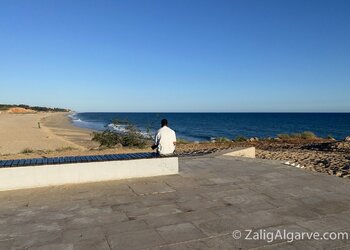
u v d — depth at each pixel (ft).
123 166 24.56
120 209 17.71
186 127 242.58
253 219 16.15
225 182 23.79
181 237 13.97
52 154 46.44
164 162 26.05
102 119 380.99
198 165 30.71
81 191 21.22
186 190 21.56
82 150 52.39
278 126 254.47
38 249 12.85
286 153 50.19
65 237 14.01
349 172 30.22
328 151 56.24
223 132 191.83
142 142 59.67
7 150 68.90
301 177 25.46
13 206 18.22
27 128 153.07
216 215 16.71
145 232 14.52
